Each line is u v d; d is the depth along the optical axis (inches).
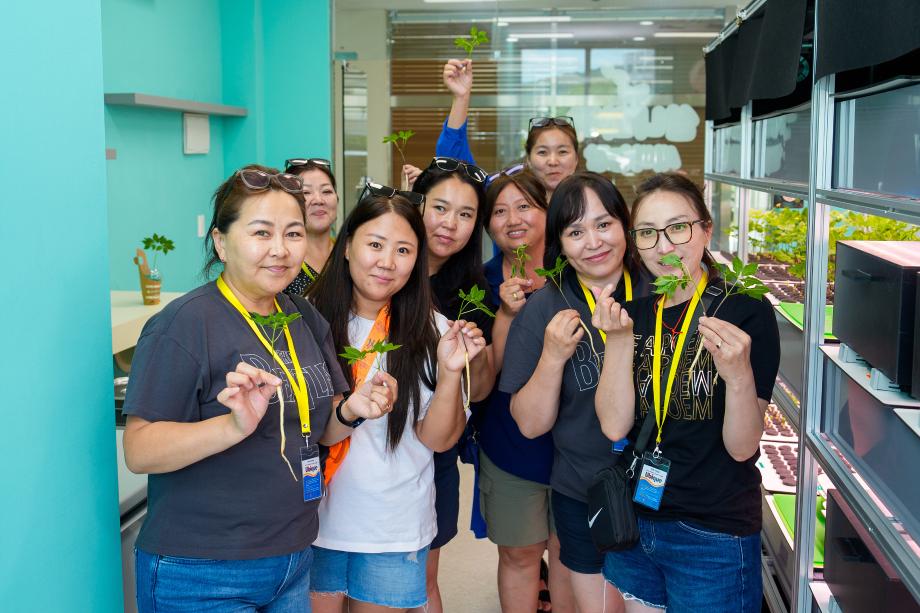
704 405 72.7
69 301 65.3
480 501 108.4
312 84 217.2
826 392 88.8
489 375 98.3
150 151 173.2
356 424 76.5
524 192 107.9
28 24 60.3
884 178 71.5
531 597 108.7
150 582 65.4
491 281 114.6
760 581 75.6
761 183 123.8
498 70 250.8
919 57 69.8
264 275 67.5
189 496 64.9
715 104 174.6
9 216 58.8
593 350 83.5
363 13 246.8
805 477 91.0
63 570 65.2
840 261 84.9
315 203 132.0
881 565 71.4
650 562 78.7
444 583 142.3
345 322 85.4
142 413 62.2
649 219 75.7
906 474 65.4
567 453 89.0
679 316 76.2
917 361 67.3
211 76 205.2
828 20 72.3
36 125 61.2
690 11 245.6
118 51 159.5
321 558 84.7
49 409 63.2
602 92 251.0
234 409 59.9
